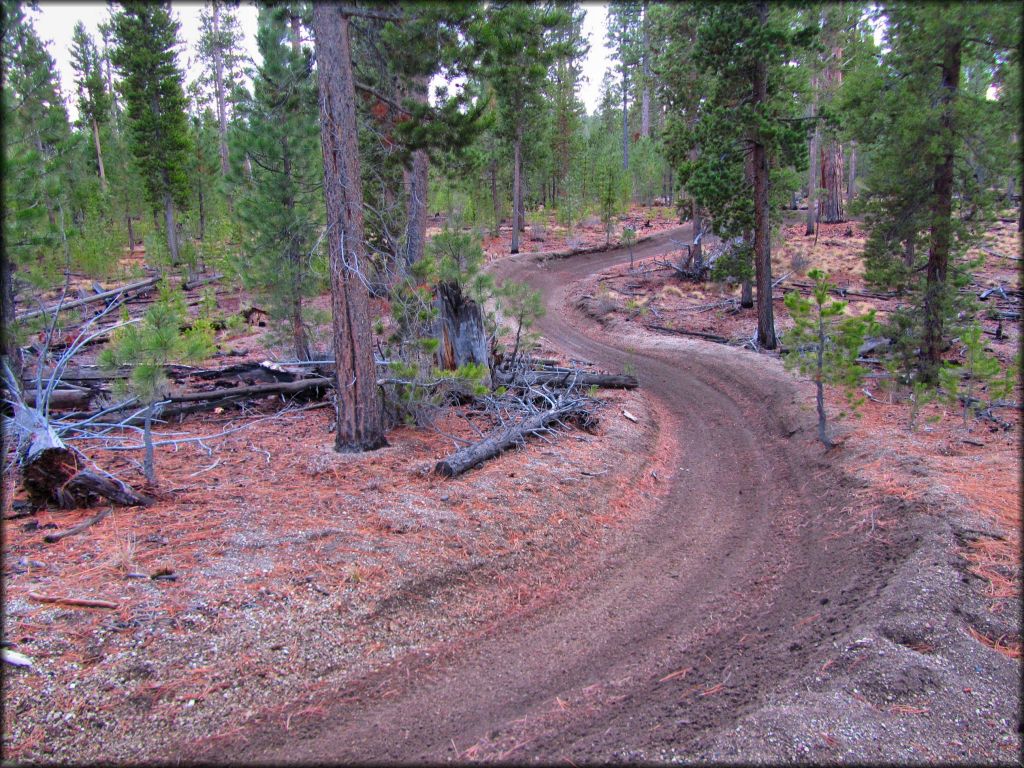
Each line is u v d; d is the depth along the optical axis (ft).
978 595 16.12
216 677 13.29
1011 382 33.14
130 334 20.68
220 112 147.13
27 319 28.32
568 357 58.03
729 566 21.31
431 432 30.89
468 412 34.78
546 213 146.51
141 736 11.76
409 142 30.53
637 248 123.75
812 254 98.84
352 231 25.85
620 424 35.73
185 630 14.25
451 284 34.50
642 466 30.76
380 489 23.17
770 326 59.98
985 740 11.62
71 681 12.42
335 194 25.54
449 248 33.83
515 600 18.49
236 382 35.53
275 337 42.37
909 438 30.01
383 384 30.60
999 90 37.78
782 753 11.18
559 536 22.34
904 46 36.27
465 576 18.70
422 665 15.07
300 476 24.36
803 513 25.29
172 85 105.81
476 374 27.53
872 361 51.88
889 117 39.22
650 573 20.88
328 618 15.62
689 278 95.35
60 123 27.81
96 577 15.87
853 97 39.83
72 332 53.16
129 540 18.01
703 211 93.50
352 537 19.25
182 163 112.98
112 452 27.02
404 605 16.90
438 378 29.53
